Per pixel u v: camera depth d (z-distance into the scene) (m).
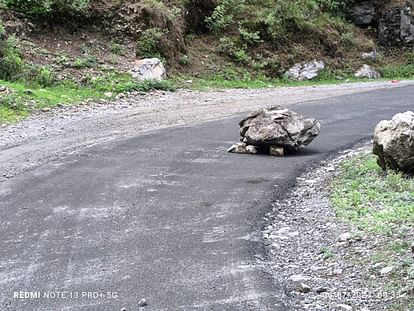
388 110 15.02
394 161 8.10
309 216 6.41
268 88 20.73
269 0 26.78
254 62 23.52
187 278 4.64
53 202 6.85
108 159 9.30
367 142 10.95
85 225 6.02
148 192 7.36
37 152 9.71
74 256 5.15
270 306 4.14
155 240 5.56
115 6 21.09
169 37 21.45
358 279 4.61
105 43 19.95
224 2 25.09
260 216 6.36
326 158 9.61
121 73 18.03
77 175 8.20
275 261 5.05
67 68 17.45
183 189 7.52
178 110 14.81
